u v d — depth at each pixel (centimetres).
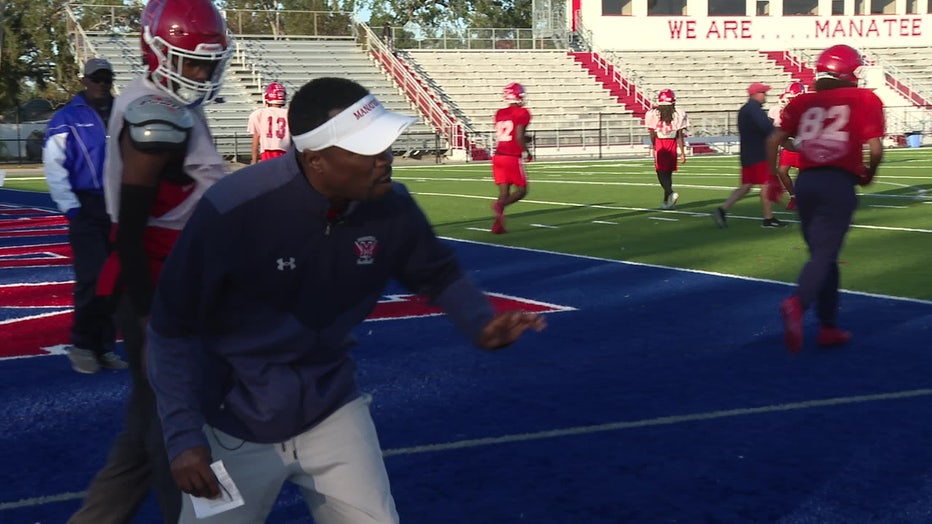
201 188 312
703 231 1395
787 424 525
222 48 313
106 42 3622
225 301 270
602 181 2448
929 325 754
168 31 305
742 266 1067
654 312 823
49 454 495
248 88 3738
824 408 551
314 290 269
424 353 692
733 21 4500
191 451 265
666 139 1691
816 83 659
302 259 264
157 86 312
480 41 4281
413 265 289
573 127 3956
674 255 1164
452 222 1584
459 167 3284
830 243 638
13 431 531
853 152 642
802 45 4572
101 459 488
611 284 969
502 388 602
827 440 500
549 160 3628
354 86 257
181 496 308
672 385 602
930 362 646
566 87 4141
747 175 1417
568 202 1891
